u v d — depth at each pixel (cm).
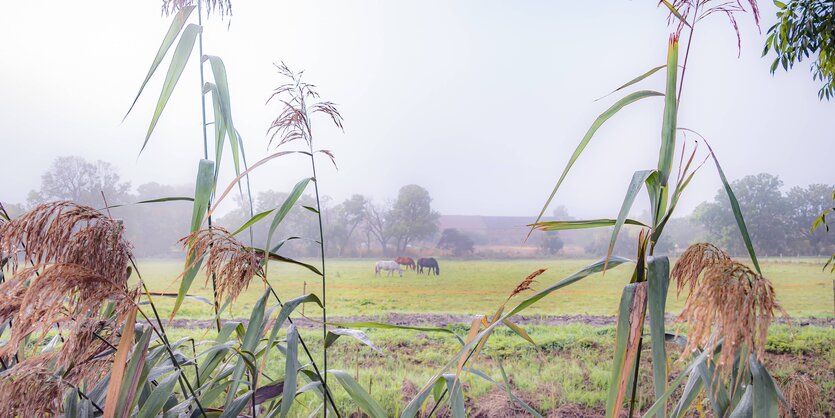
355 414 283
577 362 405
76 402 95
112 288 84
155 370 115
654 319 67
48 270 79
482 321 106
